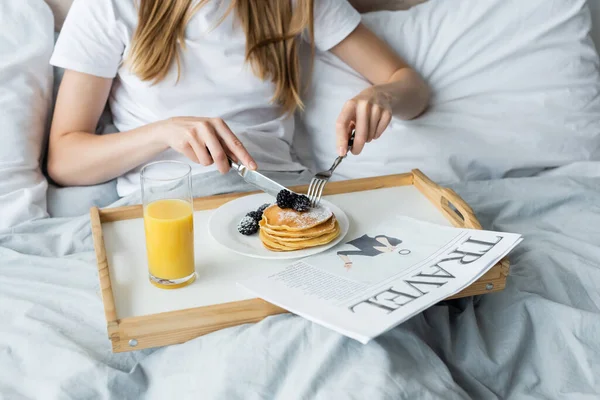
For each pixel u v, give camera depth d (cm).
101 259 99
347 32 157
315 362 87
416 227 111
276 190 114
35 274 116
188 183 96
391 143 156
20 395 91
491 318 107
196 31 139
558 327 103
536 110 161
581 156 159
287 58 148
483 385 96
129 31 136
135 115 144
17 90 139
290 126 154
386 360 86
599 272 114
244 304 92
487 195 139
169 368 90
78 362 92
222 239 106
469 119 160
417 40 166
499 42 164
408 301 88
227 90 143
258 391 85
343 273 97
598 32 193
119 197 142
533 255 118
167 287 95
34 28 146
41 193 135
